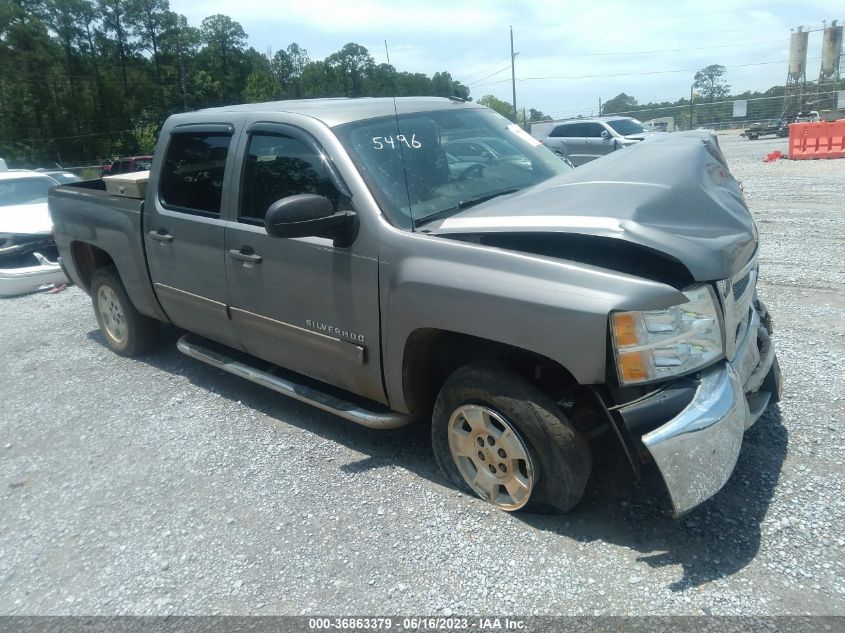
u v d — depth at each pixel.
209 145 4.40
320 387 4.30
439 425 3.46
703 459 2.69
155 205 4.77
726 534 3.03
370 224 3.45
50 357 6.09
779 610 2.59
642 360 2.74
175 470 3.96
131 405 4.91
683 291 2.80
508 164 4.25
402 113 4.10
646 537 3.05
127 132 77.50
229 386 5.14
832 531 3.01
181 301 4.76
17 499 3.82
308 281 3.75
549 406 3.00
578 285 2.81
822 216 10.27
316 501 3.53
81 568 3.18
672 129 41.78
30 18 73.94
